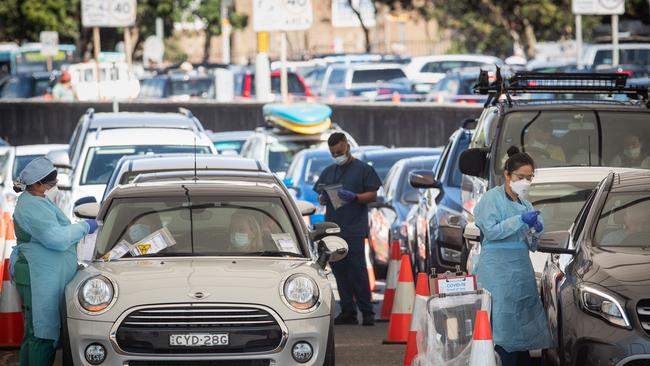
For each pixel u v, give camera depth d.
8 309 25.91
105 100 72.44
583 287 19.36
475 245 25.45
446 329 19.75
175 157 28.67
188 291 20.11
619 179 22.27
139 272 20.75
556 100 29.92
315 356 20.33
